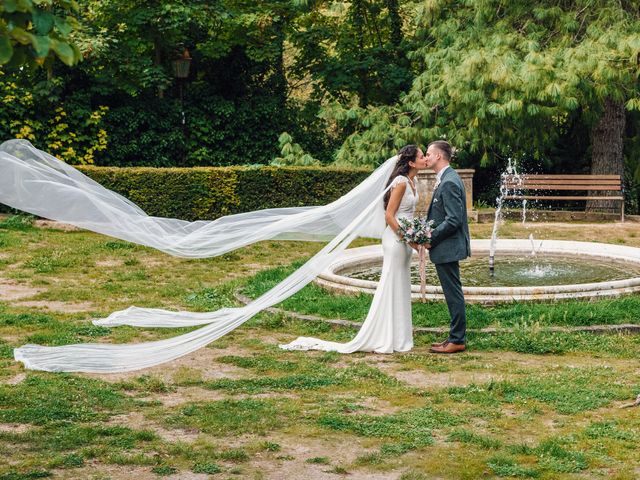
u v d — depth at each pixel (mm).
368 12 23219
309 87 24562
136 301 10164
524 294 9070
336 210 7938
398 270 7789
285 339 8289
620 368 7066
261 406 5965
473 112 18062
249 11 21734
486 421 5707
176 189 15906
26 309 9516
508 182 17875
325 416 5730
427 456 5004
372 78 22516
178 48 21625
